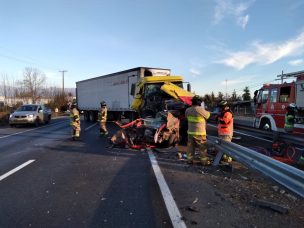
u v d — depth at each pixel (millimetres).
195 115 8797
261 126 17203
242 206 5422
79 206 5543
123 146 12398
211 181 7059
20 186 6848
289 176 4957
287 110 13883
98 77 28578
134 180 7258
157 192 6309
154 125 12383
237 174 7668
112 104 25797
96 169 8500
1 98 65312
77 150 11922
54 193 6316
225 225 4621
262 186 6590
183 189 6453
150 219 4926
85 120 33219
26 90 67500
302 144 8461
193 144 8945
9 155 10992
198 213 5109
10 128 23672
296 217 4918
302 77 13844
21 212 5273
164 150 11336
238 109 51938
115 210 5328
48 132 19812
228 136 8789
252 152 6402
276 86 15922
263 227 4547
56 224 4773
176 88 17266
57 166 8953
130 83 22562
